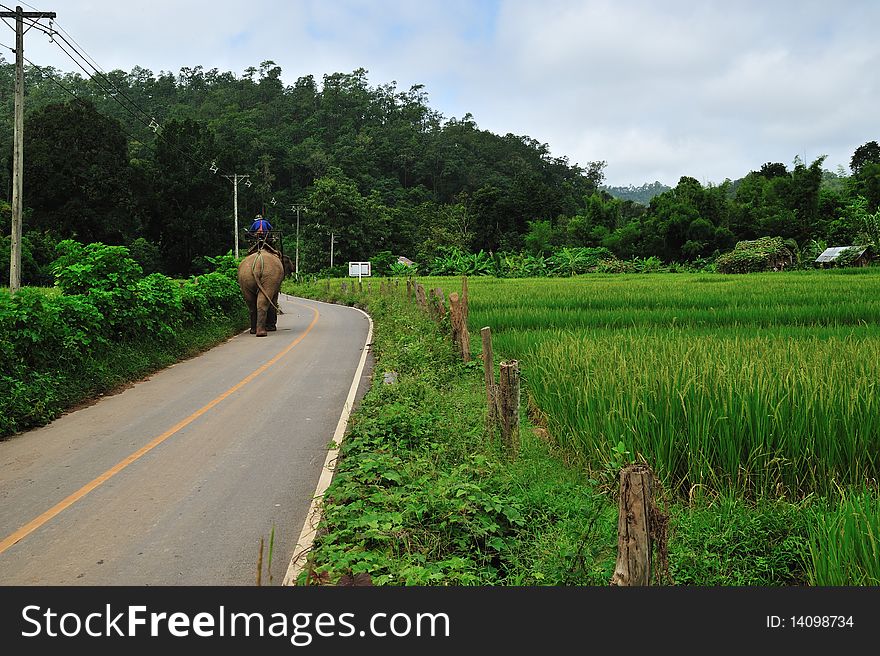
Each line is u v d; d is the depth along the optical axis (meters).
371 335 22.64
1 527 6.10
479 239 106.12
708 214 79.81
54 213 61.78
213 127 121.75
